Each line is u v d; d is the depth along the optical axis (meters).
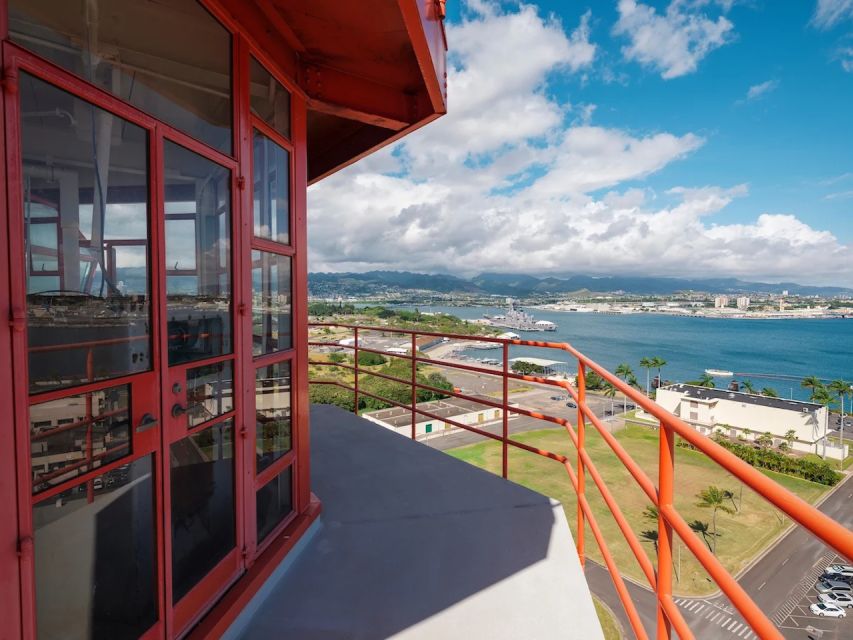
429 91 2.40
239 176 1.88
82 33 1.20
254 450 1.99
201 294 1.66
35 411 1.05
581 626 1.88
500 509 2.89
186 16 1.58
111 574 1.26
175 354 1.52
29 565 1.00
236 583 1.85
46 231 1.08
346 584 2.13
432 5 2.13
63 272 1.12
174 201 1.52
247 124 1.94
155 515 1.40
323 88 2.66
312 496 2.79
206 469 1.68
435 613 1.94
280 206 2.31
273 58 2.19
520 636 1.81
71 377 1.14
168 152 1.50
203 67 1.67
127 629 1.30
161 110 1.47
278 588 2.09
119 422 1.28
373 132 3.49
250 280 1.96
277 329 2.26
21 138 1.01
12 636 0.96
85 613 1.18
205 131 1.69
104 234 1.25
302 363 2.50
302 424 2.53
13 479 0.97
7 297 0.96
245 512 1.92
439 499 3.03
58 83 1.10
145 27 1.41
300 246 2.48
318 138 3.87
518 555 2.38
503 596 2.05
